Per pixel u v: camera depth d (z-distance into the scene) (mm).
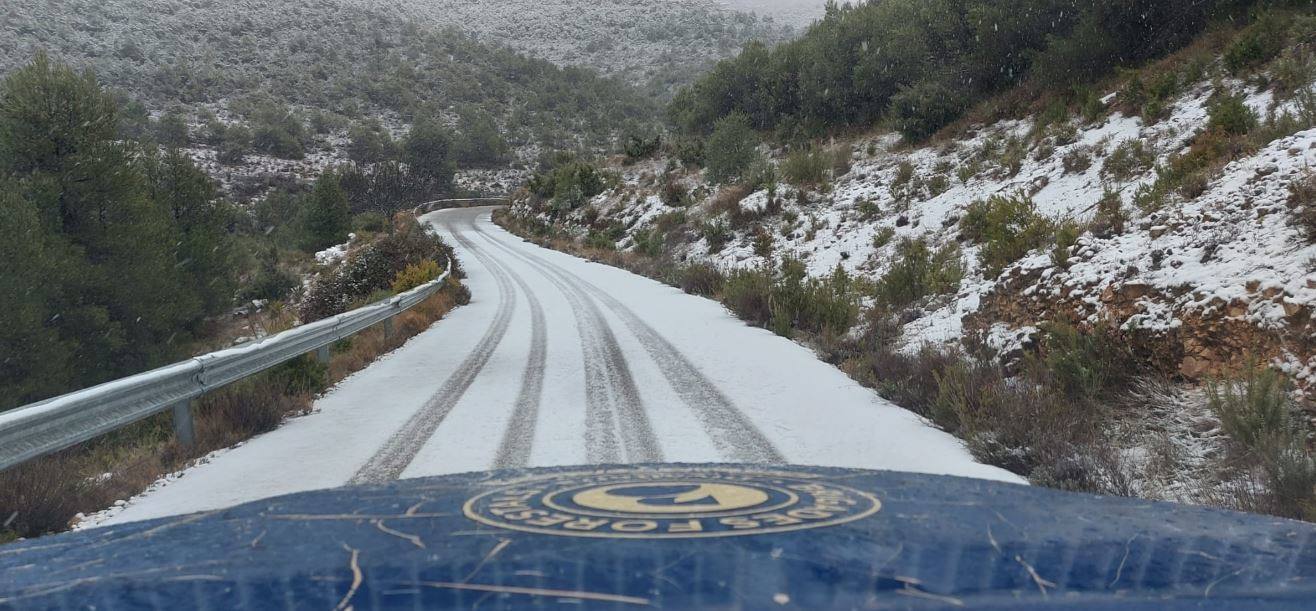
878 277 19172
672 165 51250
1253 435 5492
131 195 34000
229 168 162875
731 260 27141
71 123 32656
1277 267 7117
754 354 11711
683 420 7555
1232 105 14180
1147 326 7703
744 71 51219
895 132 32688
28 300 27562
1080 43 24562
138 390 6477
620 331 14523
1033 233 14109
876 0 45781
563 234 51469
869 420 7617
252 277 54531
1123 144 18094
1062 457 5848
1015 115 26156
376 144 189125
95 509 5590
